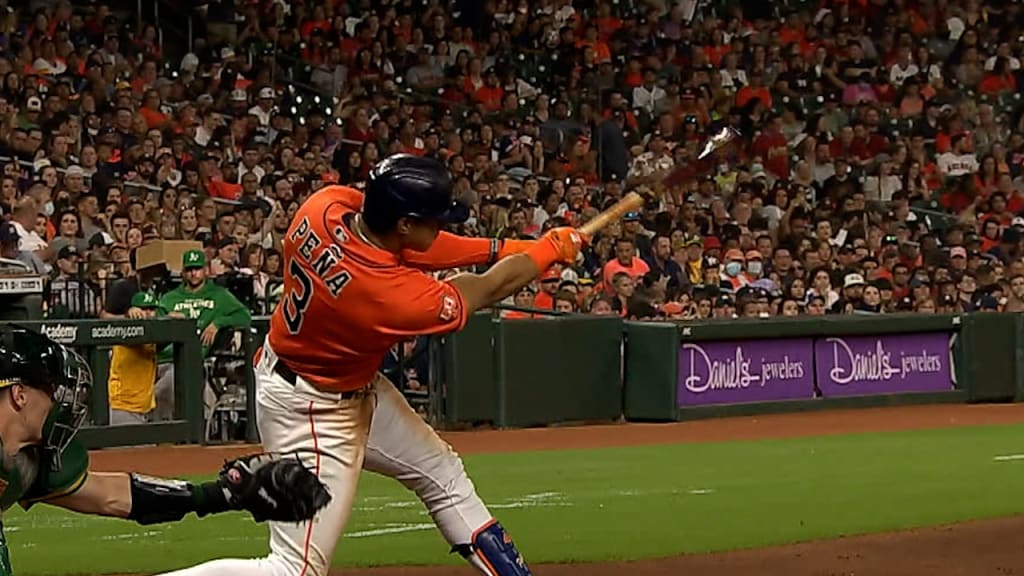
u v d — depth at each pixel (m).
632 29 86.19
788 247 73.88
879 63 90.69
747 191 77.00
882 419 59.84
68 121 63.31
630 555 28.98
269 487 13.81
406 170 17.70
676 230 69.62
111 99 66.69
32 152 62.09
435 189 17.70
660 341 58.56
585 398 57.88
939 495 37.62
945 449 48.53
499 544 20.39
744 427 56.75
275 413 18.75
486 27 83.38
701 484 39.88
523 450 48.62
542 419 56.75
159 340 47.94
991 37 93.19
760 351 61.56
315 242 17.97
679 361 58.94
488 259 19.92
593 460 45.69
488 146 75.31
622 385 59.12
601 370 58.38
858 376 64.44
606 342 58.53
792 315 64.31
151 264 51.34
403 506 35.66
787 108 85.75
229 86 72.06
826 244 72.25
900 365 65.69
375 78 76.38
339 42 77.88
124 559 28.81
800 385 62.69
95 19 70.88
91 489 13.51
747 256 70.06
